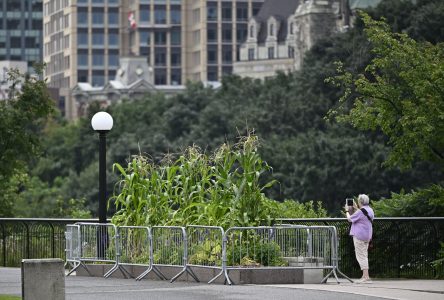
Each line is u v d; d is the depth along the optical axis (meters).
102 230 61.06
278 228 55.72
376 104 65.75
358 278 61.81
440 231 62.84
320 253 56.09
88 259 61.09
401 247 62.78
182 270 56.06
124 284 54.62
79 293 49.75
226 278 53.81
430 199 64.81
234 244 55.47
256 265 55.03
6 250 75.31
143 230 59.00
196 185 62.19
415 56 65.00
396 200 69.19
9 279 59.62
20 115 100.62
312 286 52.66
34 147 102.56
